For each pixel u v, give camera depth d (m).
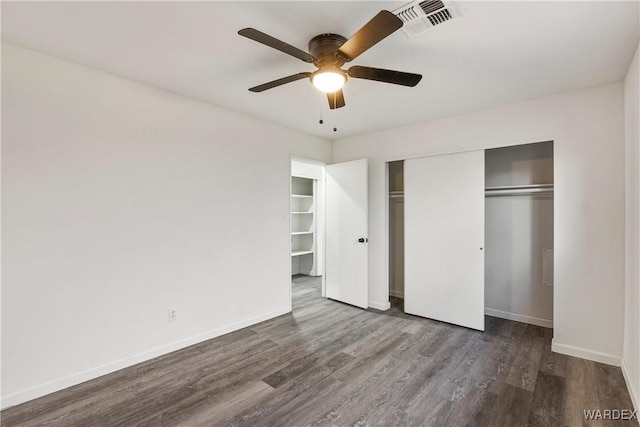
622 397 2.14
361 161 4.16
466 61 2.26
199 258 3.06
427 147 3.70
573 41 1.99
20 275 2.10
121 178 2.55
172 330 2.86
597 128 2.64
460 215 3.49
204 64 2.35
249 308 3.52
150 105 2.72
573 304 2.74
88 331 2.38
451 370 2.52
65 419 1.94
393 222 4.79
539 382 2.33
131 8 1.70
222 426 1.87
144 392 2.22
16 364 2.08
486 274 3.86
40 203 2.17
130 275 2.60
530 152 3.54
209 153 3.14
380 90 2.78
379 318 3.76
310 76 1.99
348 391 2.23
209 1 1.64
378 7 1.69
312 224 6.36
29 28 1.88
